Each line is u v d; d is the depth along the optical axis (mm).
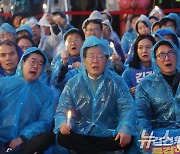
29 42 10953
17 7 16656
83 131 8195
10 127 8383
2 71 9570
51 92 8859
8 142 8289
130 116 8055
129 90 9016
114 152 8617
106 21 13312
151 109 8539
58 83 9625
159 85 8500
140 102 8461
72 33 10820
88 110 8266
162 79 8516
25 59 8656
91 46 8219
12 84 8570
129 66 10172
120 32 17281
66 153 8781
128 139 7859
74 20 17234
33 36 12523
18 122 8453
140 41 9977
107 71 8391
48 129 8578
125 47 14133
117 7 17016
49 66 10648
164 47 8484
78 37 10797
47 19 13055
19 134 8406
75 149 8117
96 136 8164
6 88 8539
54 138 8398
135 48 10078
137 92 8602
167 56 8430
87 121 8281
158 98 8438
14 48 9445
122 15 17078
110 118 8320
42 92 8727
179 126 8359
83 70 8383
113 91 8281
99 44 8234
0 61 9438
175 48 8539
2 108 8484
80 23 17078
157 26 12695
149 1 16422
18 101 8508
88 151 8086
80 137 8109
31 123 8531
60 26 14125
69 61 10727
